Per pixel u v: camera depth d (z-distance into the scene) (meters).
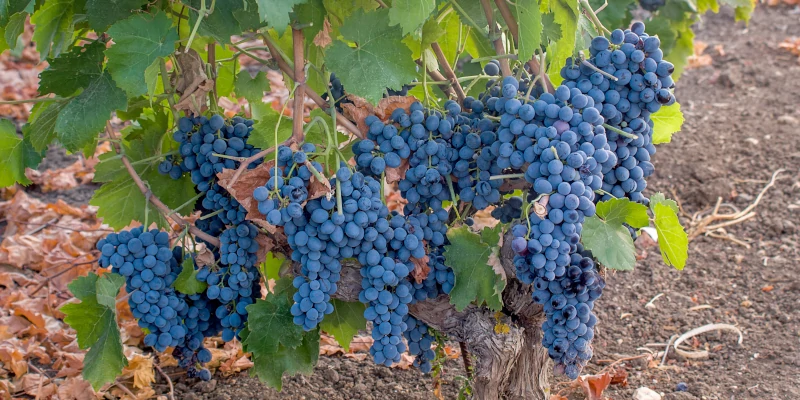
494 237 2.23
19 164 2.60
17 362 3.34
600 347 3.51
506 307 2.47
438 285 2.39
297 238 2.12
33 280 4.15
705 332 3.57
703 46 6.94
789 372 3.18
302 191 2.06
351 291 2.42
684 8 4.66
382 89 2.22
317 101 2.35
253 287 2.66
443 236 2.36
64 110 2.29
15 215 4.84
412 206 2.38
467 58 4.31
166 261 2.42
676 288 4.00
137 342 3.54
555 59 2.48
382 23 2.26
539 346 2.59
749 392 3.06
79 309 2.35
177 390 3.21
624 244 2.05
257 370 2.48
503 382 2.49
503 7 2.26
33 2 2.20
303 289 2.21
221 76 3.11
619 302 3.90
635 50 2.07
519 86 2.40
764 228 4.45
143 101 2.79
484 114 2.29
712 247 4.35
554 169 1.95
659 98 2.09
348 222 2.09
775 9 7.84
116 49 2.09
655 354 3.44
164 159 2.69
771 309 3.71
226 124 2.56
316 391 3.13
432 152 2.22
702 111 5.87
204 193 2.66
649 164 2.22
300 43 2.31
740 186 4.90
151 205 2.80
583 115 2.02
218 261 2.49
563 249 1.98
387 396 3.09
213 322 2.68
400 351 2.26
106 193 2.75
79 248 4.52
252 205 2.17
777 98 5.86
